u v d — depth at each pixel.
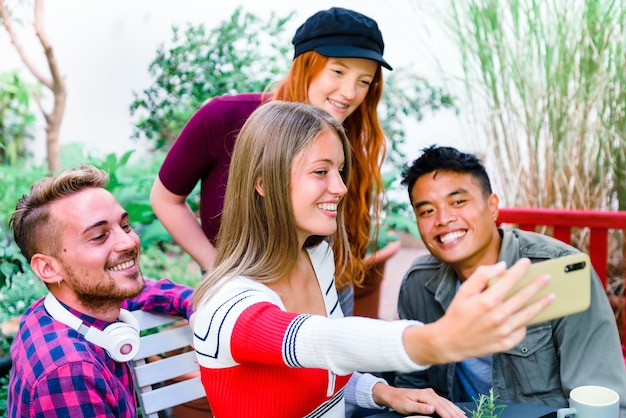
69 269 1.28
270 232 1.18
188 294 1.66
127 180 3.30
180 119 3.98
